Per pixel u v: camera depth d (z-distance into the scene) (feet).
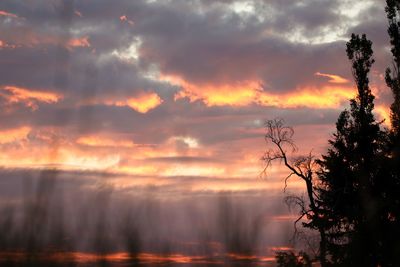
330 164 122.21
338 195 109.50
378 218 88.38
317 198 116.78
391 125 126.41
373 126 129.70
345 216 98.73
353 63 142.61
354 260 59.77
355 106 138.00
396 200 97.30
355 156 122.62
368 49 140.15
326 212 104.73
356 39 142.82
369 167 115.96
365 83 139.33
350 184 111.04
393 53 126.41
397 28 126.41
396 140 119.14
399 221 87.20
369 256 61.57
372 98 137.69
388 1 128.88
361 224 78.48
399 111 124.26
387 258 61.41
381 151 122.31
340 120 136.46
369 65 140.05
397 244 63.62
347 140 129.39
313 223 103.76
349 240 79.05
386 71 127.03
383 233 72.28
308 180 127.03
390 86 126.00
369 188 104.88
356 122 134.92
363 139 126.00
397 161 112.27
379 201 96.27
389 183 105.91
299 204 108.78
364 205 95.04
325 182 121.70
